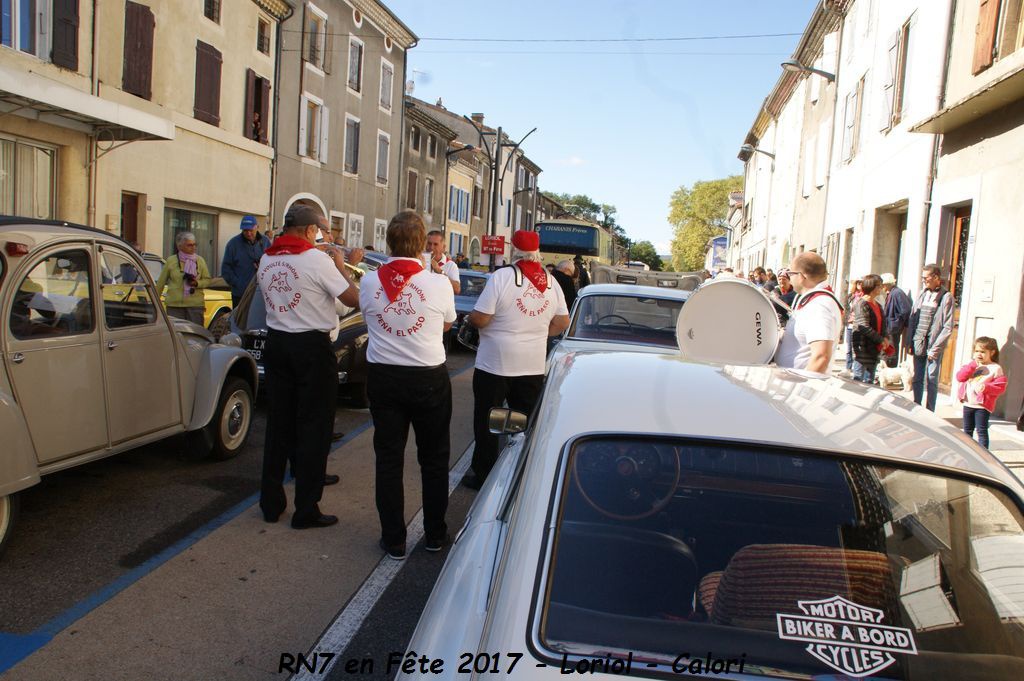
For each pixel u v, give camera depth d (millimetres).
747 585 1964
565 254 30547
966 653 1909
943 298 9539
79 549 4457
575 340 6590
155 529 4832
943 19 12492
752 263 40938
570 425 2277
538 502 2070
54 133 13500
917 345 9844
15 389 4098
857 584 1999
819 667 1840
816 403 2539
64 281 4473
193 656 3361
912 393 10398
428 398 4484
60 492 5449
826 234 21859
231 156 20531
